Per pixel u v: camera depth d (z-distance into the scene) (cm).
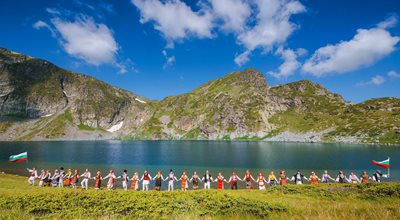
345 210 1586
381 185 2464
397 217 1364
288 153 13425
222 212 1603
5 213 1480
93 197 1708
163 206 1622
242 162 9694
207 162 9775
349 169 7775
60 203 1608
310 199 2367
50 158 11225
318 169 7762
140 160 10575
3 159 10456
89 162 9738
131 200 1666
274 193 2688
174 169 7838
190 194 1873
